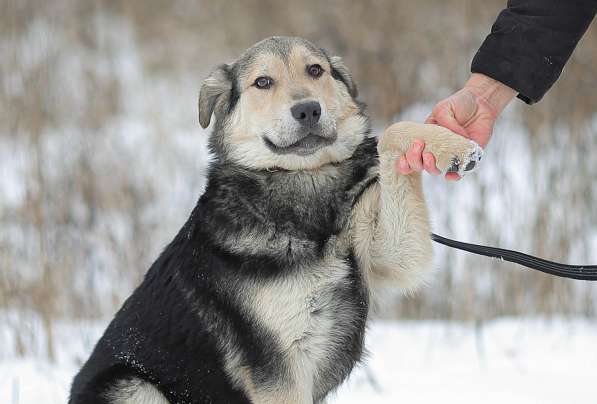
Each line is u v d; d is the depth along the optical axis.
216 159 5.64
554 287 9.20
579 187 9.57
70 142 10.71
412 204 4.91
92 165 10.64
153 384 5.30
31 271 9.09
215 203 5.35
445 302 9.52
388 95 11.88
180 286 5.31
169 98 16.09
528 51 4.79
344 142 5.43
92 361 5.59
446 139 4.41
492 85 4.89
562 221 9.41
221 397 5.24
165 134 13.69
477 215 9.44
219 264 5.14
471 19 12.31
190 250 5.34
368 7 14.01
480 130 4.81
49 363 8.00
